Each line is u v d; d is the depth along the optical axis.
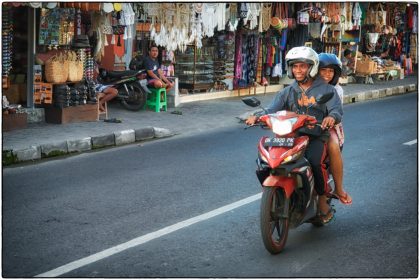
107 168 10.58
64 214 7.92
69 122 13.83
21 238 6.99
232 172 10.31
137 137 13.20
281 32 21.31
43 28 13.62
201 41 18.84
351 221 7.78
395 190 9.23
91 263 6.26
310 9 21.48
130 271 6.05
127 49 17.58
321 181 6.88
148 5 16.42
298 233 7.33
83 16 15.76
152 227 7.43
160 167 10.66
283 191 6.68
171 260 6.36
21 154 10.97
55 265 6.19
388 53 29.59
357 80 25.91
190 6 17.25
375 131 14.55
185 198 8.72
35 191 9.02
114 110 15.96
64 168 10.54
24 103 14.16
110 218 7.77
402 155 11.74
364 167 10.71
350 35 25.02
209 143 12.95
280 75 21.75
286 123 6.45
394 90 24.36
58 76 13.59
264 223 6.37
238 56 20.02
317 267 6.23
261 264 6.29
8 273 5.97
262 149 6.51
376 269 6.18
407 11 30.41
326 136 6.90
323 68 7.46
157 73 16.55
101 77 15.88
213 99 19.23
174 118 15.51
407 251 6.70
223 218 7.82
